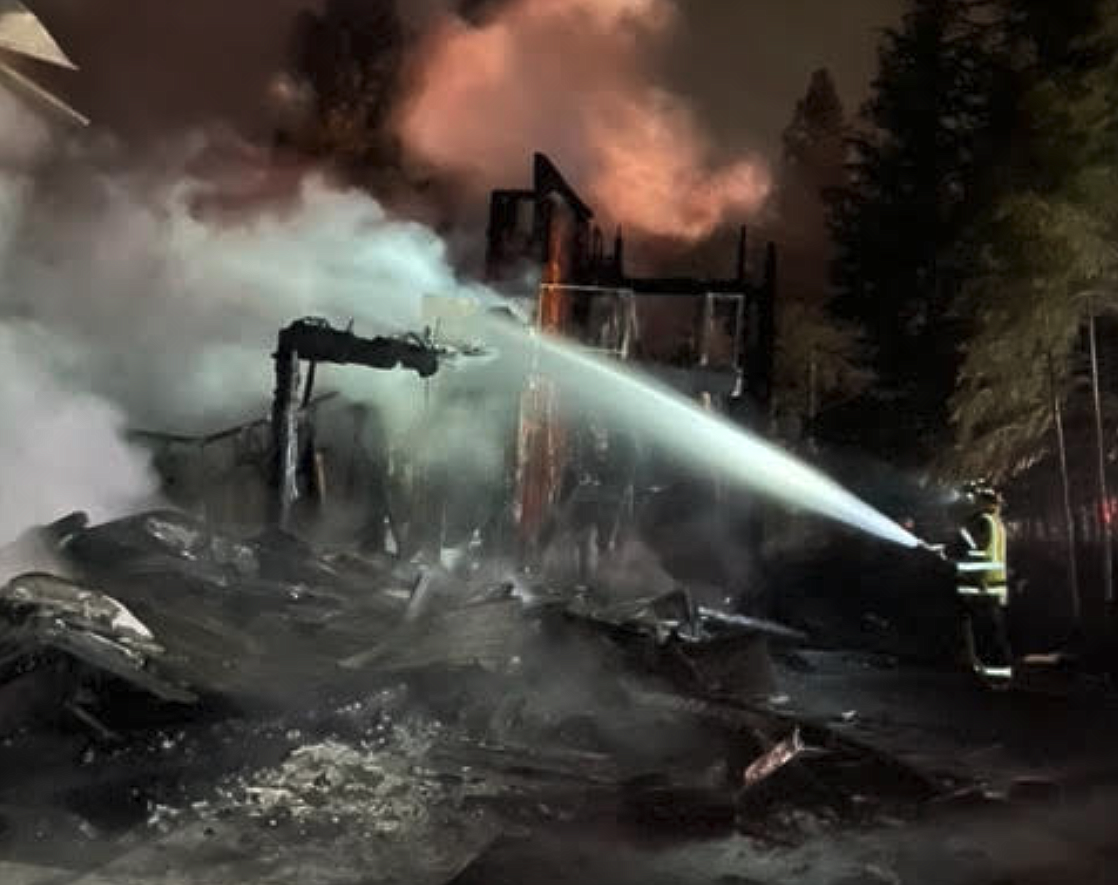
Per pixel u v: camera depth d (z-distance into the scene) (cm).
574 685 884
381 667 856
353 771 695
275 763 695
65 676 676
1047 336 1530
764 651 1051
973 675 1227
